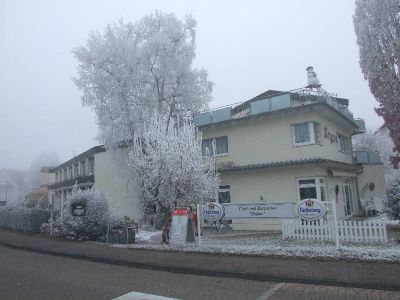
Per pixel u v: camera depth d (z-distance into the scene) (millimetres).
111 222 16828
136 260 11477
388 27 21531
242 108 23344
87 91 26500
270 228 19375
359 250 10922
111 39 26656
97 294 7965
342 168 23328
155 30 27609
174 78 26938
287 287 8266
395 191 14078
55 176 51406
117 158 25688
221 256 11562
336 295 7516
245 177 22469
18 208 23344
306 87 22719
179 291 8133
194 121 24406
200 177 14766
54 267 11273
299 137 20984
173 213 14508
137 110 25328
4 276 9977
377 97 22062
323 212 13242
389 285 7758
